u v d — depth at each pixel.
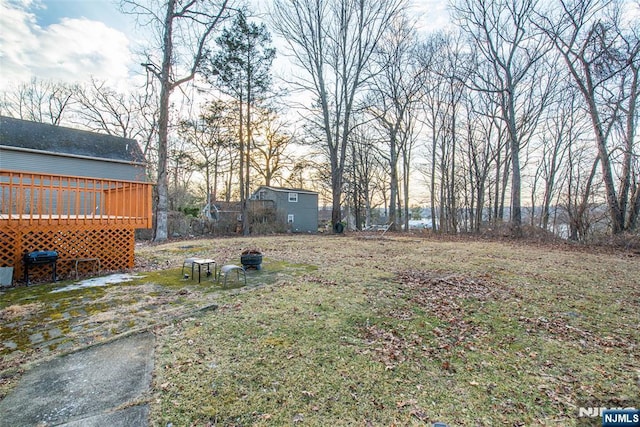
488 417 2.04
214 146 19.56
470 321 3.68
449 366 2.67
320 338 3.10
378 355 2.81
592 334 3.39
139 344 2.93
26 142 12.98
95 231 6.10
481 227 17.19
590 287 5.25
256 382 2.35
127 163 15.27
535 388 2.38
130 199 6.61
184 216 17.70
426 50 18.58
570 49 12.60
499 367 2.67
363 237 14.58
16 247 5.27
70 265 5.83
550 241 12.25
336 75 18.20
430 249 9.80
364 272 6.06
